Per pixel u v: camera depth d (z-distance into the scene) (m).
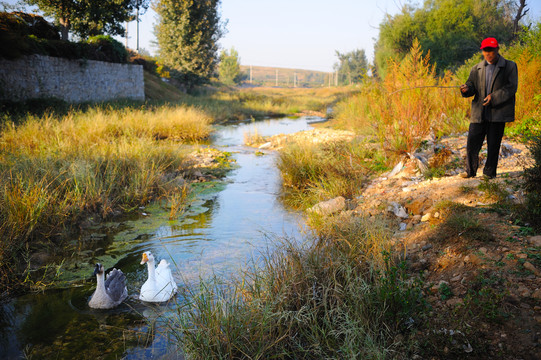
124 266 5.92
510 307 3.58
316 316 4.06
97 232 7.13
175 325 4.36
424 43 29.70
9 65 17.50
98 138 12.91
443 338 3.50
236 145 17.05
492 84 5.82
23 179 7.48
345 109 22.69
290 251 5.09
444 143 9.71
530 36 13.95
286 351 3.74
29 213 6.44
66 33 24.48
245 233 6.99
